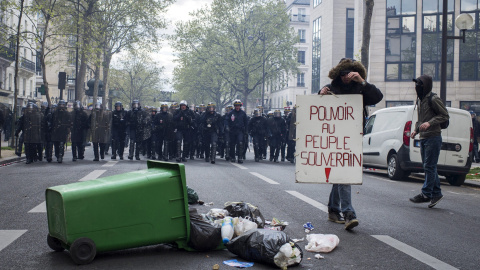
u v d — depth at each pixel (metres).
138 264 4.47
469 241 5.84
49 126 16.67
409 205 8.61
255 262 4.57
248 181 11.45
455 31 40.91
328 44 61.75
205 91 77.19
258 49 60.97
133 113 18.38
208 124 17.84
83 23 33.59
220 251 4.99
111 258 4.66
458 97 40.91
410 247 5.38
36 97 56.28
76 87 32.66
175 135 17.86
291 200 8.53
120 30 41.72
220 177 12.16
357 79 6.13
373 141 14.74
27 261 4.54
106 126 17.45
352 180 6.23
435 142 8.34
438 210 8.20
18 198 8.34
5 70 43.41
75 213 4.39
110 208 4.50
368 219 7.00
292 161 20.39
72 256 4.38
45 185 10.11
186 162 17.84
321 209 7.64
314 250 5.05
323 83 63.47
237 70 60.34
